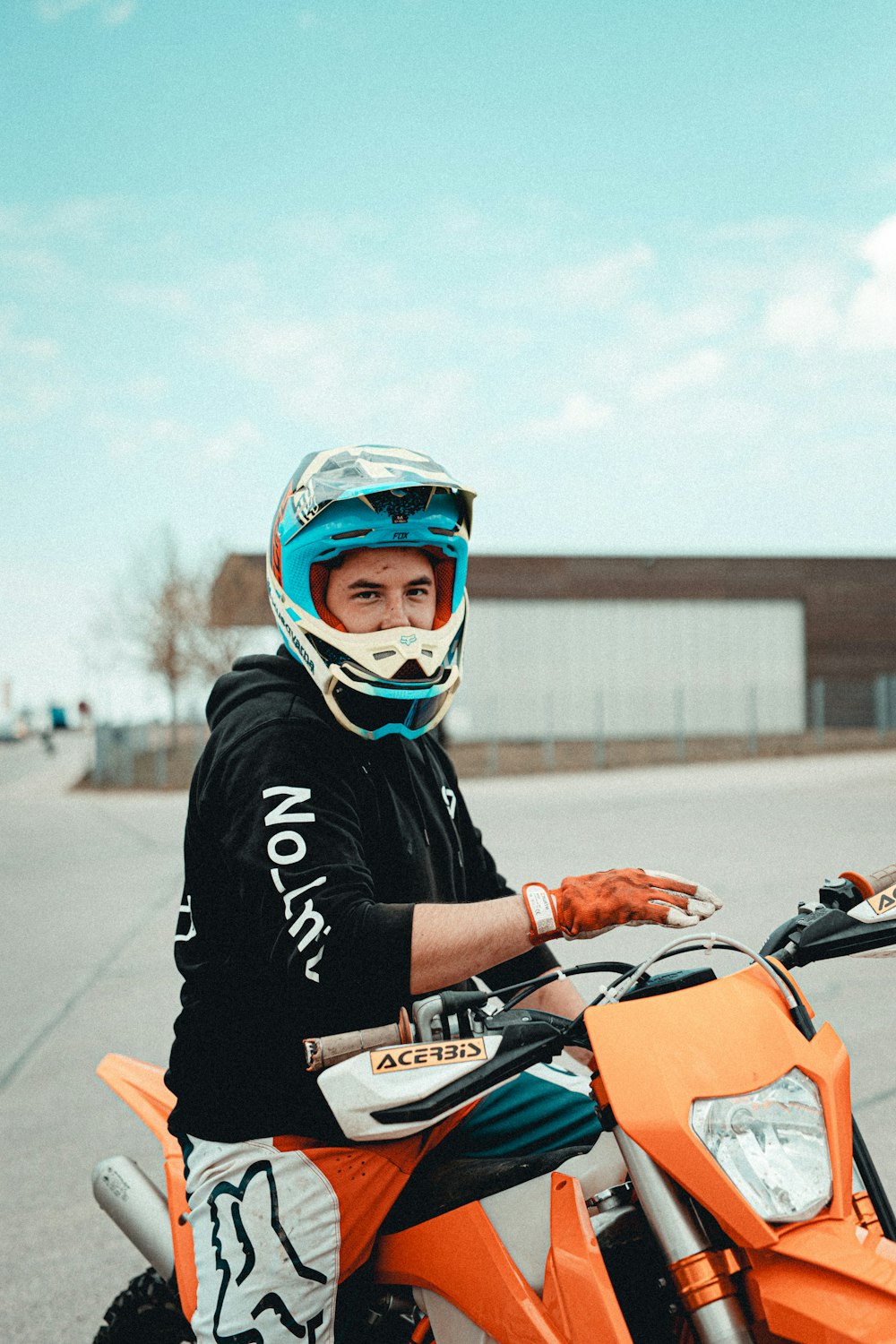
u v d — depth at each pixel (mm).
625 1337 1381
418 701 1841
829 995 5578
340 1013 1641
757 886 8078
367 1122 1458
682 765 25391
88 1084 5062
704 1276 1346
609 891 1494
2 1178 4133
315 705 1830
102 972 7160
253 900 1657
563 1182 1542
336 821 1702
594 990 5078
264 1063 1721
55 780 35500
